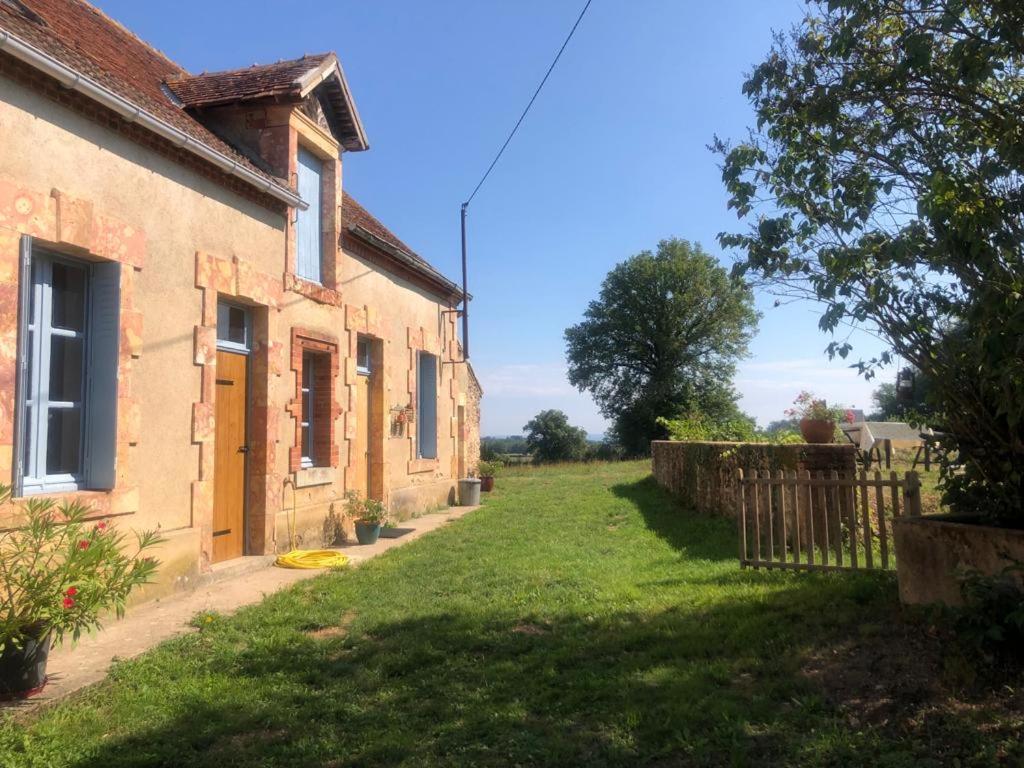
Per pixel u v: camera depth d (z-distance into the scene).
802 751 3.54
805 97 5.27
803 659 4.68
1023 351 4.01
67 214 5.75
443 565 8.30
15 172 5.38
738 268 5.40
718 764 3.52
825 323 5.02
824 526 7.03
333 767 3.65
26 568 4.46
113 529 5.17
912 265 4.70
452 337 15.77
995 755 3.36
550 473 25.98
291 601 6.72
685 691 4.30
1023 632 4.00
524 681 4.65
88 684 4.72
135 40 10.45
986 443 5.02
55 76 5.52
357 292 11.18
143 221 6.68
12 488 4.80
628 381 55.12
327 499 10.16
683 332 54.00
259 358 8.73
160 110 7.07
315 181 10.34
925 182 4.72
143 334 6.65
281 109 9.16
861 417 12.35
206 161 7.51
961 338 4.75
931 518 5.47
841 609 5.55
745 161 5.35
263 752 3.80
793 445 8.62
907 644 4.69
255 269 8.45
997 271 4.20
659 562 8.20
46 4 8.38
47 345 5.91
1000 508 5.12
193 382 7.34
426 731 4.02
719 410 52.88
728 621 5.54
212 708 4.31
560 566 8.00
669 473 15.03
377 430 12.01
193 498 7.32
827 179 5.17
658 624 5.61
